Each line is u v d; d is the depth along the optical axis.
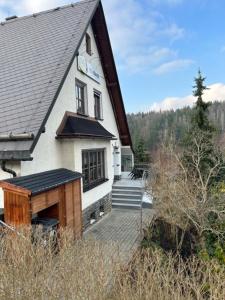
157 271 4.42
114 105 17.78
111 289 4.15
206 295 4.55
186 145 14.86
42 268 4.17
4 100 9.50
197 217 8.52
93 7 13.07
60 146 10.47
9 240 5.07
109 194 14.93
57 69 9.95
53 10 14.42
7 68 11.22
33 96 9.22
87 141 11.84
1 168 8.20
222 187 10.27
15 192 7.08
